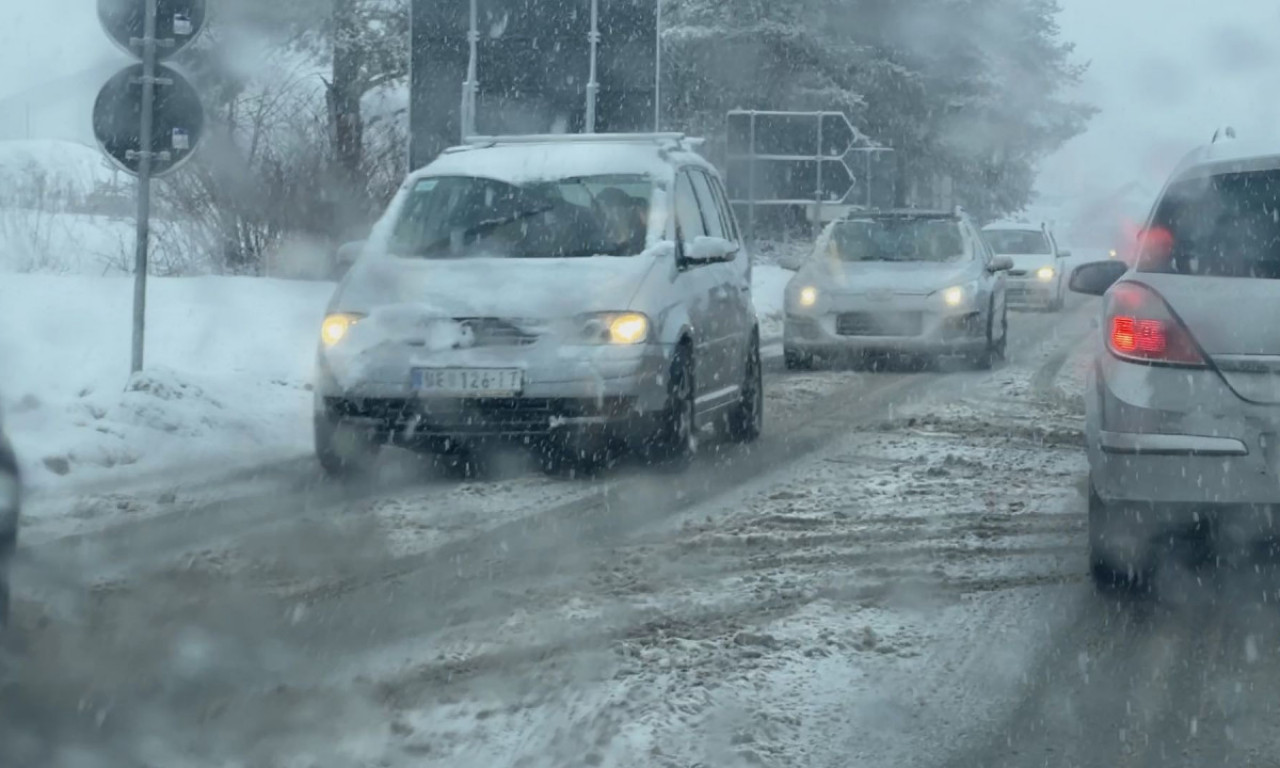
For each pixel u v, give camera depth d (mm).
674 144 19375
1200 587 11539
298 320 28031
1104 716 8656
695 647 9719
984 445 18922
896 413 22234
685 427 16500
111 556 11984
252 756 7652
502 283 16094
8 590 9023
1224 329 10383
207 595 10844
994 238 55125
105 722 8109
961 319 28875
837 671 9383
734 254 17875
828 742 8141
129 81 18953
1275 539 12781
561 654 9516
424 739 7934
